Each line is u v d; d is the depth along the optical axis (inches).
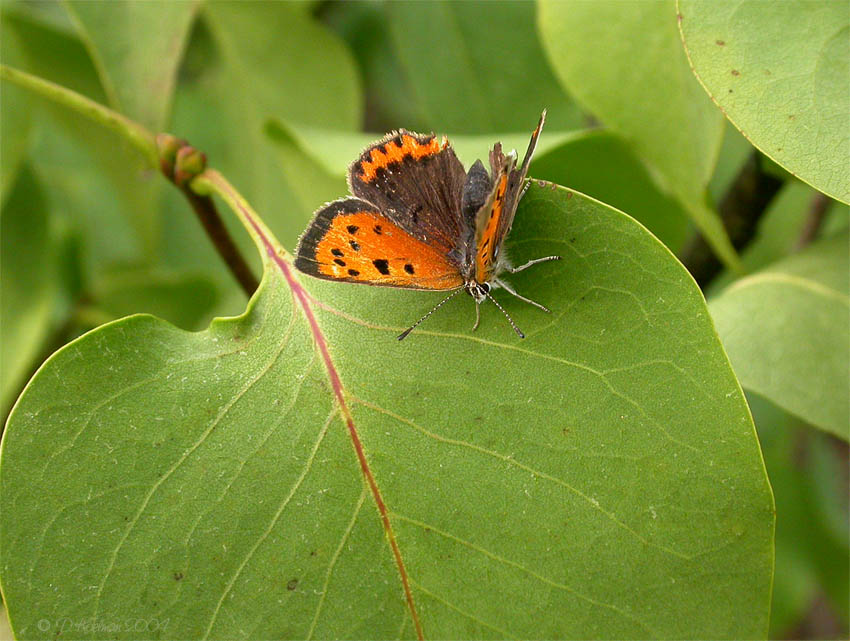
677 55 6.9
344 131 9.0
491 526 6.2
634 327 6.3
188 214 9.3
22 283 8.3
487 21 8.4
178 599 6.2
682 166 7.1
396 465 6.3
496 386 6.4
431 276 6.6
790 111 6.2
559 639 6.2
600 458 6.3
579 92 7.2
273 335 6.5
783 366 6.9
